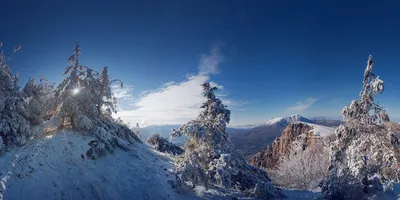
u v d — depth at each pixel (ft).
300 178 107.76
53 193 39.32
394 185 56.65
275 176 120.26
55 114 54.90
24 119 47.75
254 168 75.61
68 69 54.49
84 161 47.06
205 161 58.70
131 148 59.26
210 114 64.18
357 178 53.57
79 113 52.60
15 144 45.37
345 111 60.29
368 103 56.70
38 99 55.31
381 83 53.83
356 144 55.93
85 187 42.39
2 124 44.34
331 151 60.70
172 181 54.13
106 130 57.00
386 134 54.70
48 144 47.16
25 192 37.60
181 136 60.64
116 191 44.47
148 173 51.65
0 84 46.44
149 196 46.03
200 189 55.47
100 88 59.21
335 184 56.80
